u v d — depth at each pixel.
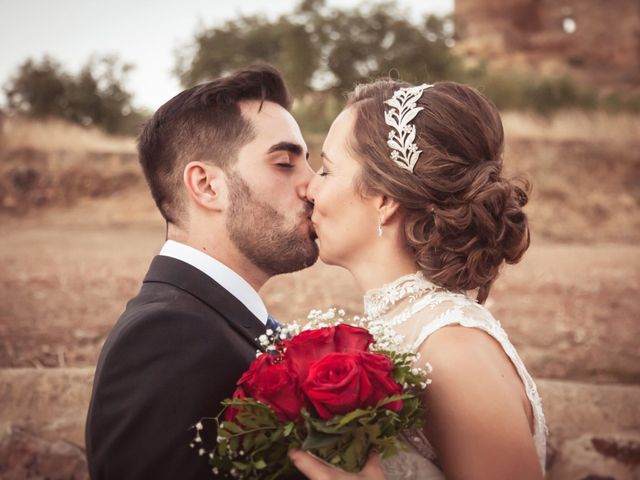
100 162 15.39
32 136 15.60
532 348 6.50
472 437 1.87
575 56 30.52
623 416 4.57
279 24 18.78
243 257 2.34
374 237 2.24
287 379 1.73
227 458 1.83
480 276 2.15
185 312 2.02
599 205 13.83
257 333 2.21
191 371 1.94
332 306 7.30
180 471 1.88
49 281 8.55
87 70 18.91
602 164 15.17
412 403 1.80
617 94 21.73
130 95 19.27
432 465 2.00
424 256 2.15
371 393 1.70
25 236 12.12
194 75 19.11
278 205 2.33
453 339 1.96
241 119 2.32
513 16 31.16
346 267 2.32
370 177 2.18
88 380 4.63
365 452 1.77
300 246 2.37
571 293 8.49
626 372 5.87
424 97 2.21
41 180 14.69
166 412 1.91
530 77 21.39
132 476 1.89
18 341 6.08
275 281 8.34
